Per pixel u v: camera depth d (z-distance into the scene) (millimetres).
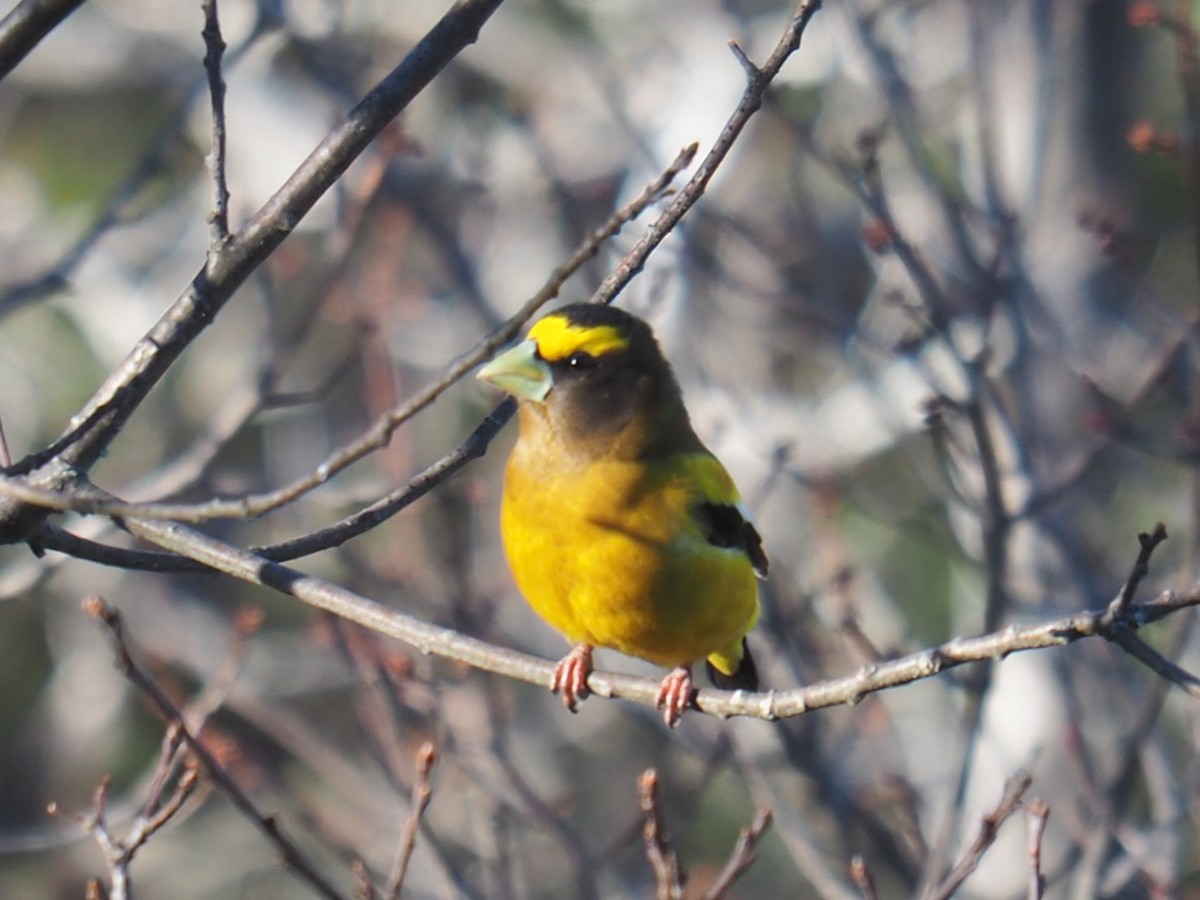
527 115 17078
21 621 21781
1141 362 15727
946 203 13156
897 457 17250
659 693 7996
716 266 13680
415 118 19344
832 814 11625
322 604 7410
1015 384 13258
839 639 13195
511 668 7312
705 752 12586
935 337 13078
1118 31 18031
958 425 13750
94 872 20312
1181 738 15164
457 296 17547
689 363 15695
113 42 23078
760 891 18594
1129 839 11812
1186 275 18125
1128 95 18078
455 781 13336
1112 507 17375
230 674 11695
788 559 14297
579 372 8117
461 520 13922
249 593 19547
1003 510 11375
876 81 13500
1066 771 14070
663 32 21875
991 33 16766
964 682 11898
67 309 21969
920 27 17969
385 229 14695
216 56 7031
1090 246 16797
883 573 19562
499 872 11180
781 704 6766
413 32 21781
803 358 17844
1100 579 13836
